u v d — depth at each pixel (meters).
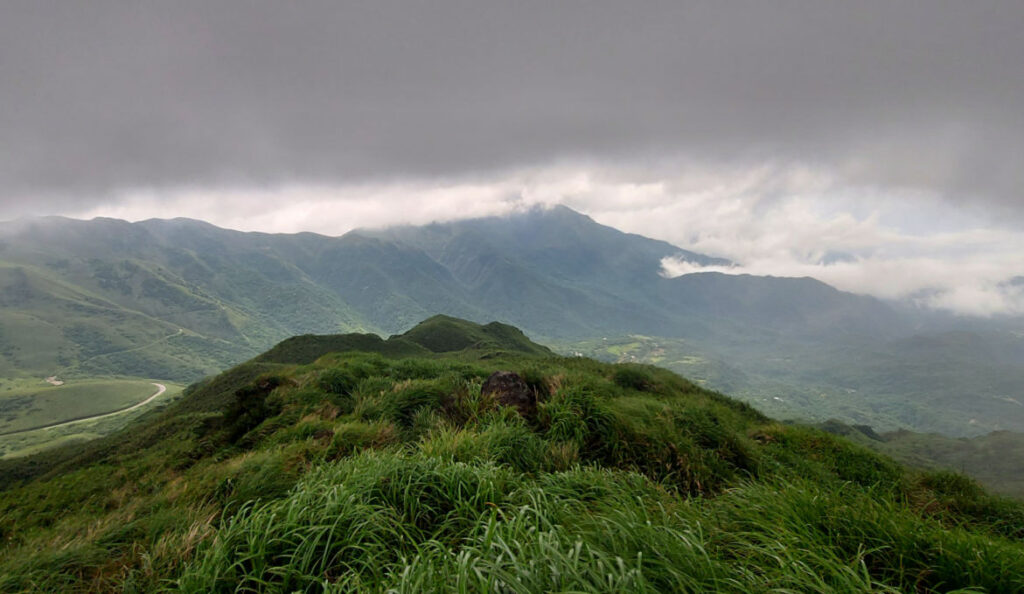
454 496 4.51
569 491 4.66
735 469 7.71
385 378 13.47
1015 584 2.96
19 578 3.74
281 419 10.39
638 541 3.16
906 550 3.35
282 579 3.40
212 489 5.51
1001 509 7.18
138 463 11.45
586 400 8.59
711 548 3.31
